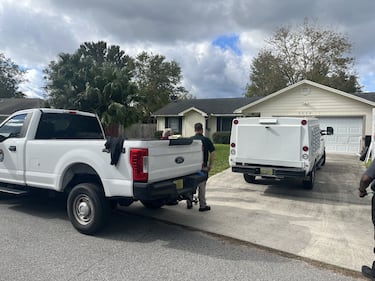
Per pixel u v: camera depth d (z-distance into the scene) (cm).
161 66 4631
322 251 446
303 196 783
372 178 368
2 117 2747
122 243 466
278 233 517
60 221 568
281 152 797
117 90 1775
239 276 369
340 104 1802
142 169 448
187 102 3058
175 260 409
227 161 1375
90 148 493
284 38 3725
